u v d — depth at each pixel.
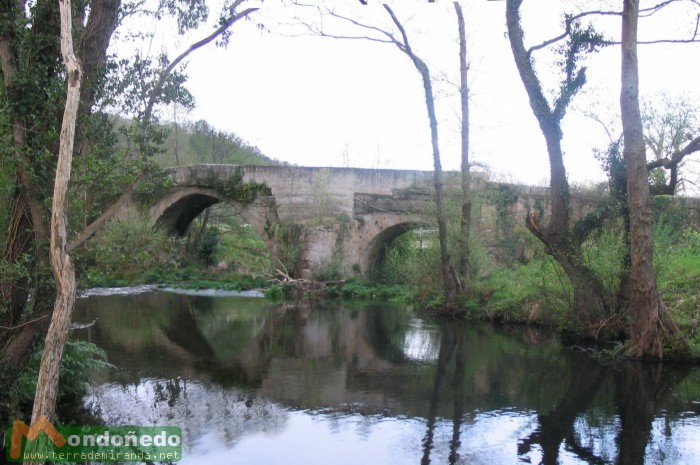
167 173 7.62
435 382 9.88
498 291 19.20
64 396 8.56
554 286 15.81
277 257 31.84
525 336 15.12
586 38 13.52
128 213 30.62
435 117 19.38
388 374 10.48
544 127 14.21
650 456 6.49
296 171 32.34
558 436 7.13
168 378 9.91
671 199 20.89
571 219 16.39
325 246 30.83
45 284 6.49
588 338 14.09
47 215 6.51
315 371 10.65
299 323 17.44
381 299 26.20
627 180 12.05
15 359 6.57
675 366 11.23
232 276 34.22
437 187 19.61
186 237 39.88
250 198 32.75
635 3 11.67
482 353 12.63
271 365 11.12
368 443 6.86
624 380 10.06
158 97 7.71
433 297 21.66
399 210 30.45
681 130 14.73
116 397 8.65
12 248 6.62
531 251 22.42
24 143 6.50
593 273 14.14
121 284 28.72
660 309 11.83
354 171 31.34
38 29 6.62
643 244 11.70
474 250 20.61
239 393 9.01
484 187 21.72
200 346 13.05
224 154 48.88
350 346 13.44
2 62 6.57
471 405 8.46
